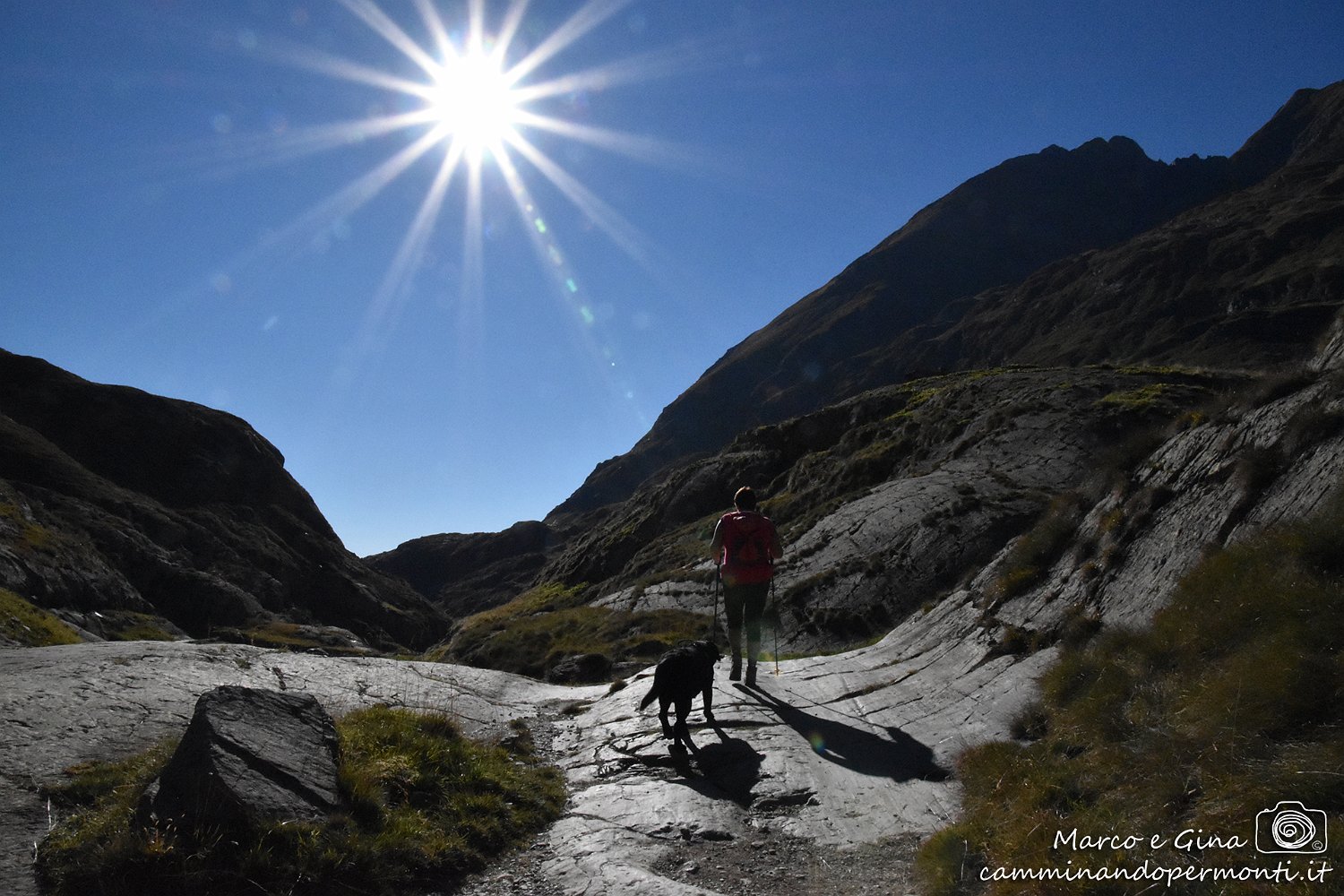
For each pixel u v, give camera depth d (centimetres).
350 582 9500
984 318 17838
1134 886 331
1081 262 17262
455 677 981
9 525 4956
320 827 442
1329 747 355
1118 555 780
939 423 2272
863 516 1795
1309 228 12606
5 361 8856
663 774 641
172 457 9156
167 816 423
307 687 796
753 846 520
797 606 1520
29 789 476
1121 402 1906
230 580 7712
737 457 3306
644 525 3231
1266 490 645
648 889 437
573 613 2117
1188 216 17738
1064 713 583
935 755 642
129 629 4803
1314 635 431
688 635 1578
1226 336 10000
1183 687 495
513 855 513
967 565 1412
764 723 741
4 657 765
